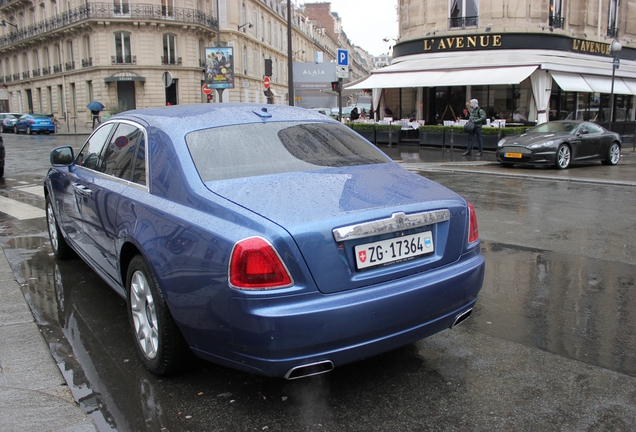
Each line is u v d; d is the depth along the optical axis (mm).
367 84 23156
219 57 31609
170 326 2887
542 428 2580
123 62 44219
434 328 2889
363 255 2641
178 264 2723
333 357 2537
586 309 4117
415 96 25031
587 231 6625
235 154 3238
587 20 24172
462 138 19234
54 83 51750
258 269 2416
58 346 3496
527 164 14602
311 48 88438
